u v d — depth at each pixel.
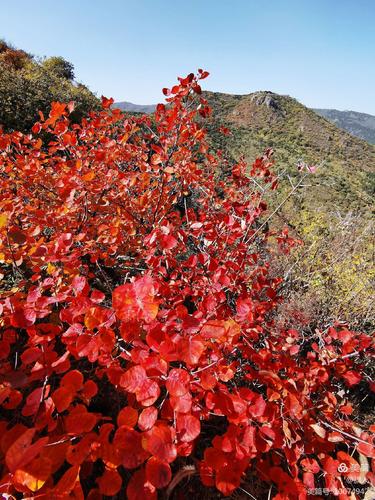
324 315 3.30
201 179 3.73
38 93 8.62
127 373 1.21
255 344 2.50
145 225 2.99
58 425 1.43
